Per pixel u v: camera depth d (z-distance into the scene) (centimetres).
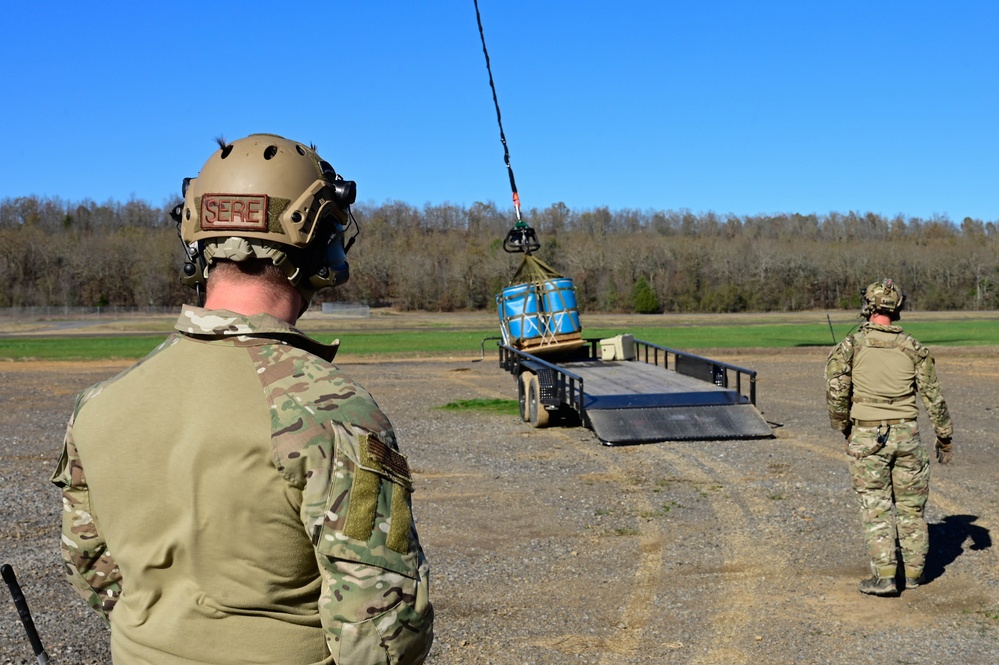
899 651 514
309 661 166
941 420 621
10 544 774
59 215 14588
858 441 618
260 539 160
